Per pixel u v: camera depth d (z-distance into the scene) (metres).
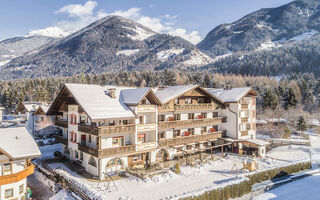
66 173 31.55
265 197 30.17
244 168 35.06
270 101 80.19
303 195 30.55
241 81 139.88
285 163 39.56
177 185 29.31
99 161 30.41
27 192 27.12
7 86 120.44
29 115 63.00
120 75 152.25
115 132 30.98
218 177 32.34
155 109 35.84
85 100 31.44
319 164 41.25
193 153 44.00
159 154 38.88
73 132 35.50
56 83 126.50
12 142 27.55
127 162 33.69
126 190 27.48
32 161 39.47
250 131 49.56
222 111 49.25
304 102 88.88
